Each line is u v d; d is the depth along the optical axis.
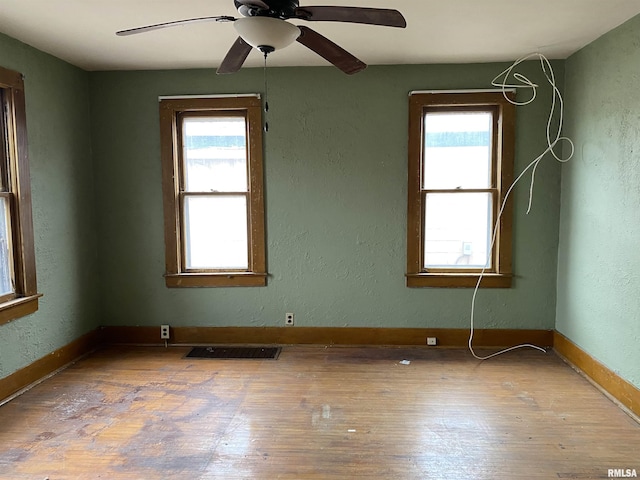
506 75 3.68
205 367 3.53
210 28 2.87
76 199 3.72
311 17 1.95
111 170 3.94
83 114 3.83
